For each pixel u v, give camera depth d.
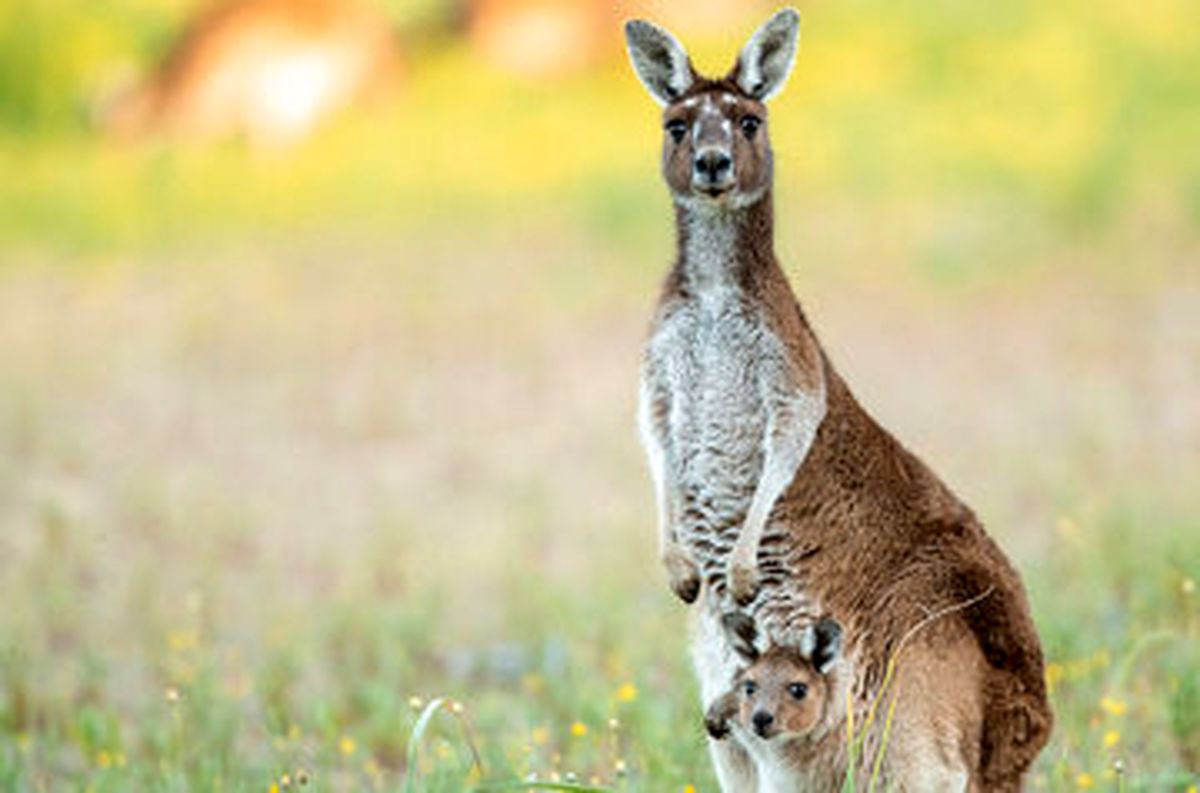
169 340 26.61
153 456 21.80
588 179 33.91
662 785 11.41
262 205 34.03
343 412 23.38
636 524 18.53
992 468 19.30
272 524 19.48
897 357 24.23
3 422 22.75
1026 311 26.16
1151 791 11.19
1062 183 31.00
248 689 14.45
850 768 9.60
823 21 41.25
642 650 14.77
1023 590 10.74
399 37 41.50
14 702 14.19
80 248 31.80
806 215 31.36
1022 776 10.36
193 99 38.19
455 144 36.81
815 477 10.70
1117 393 22.05
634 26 11.59
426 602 16.41
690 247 10.97
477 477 20.88
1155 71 38.31
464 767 11.62
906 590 10.41
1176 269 27.66
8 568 17.67
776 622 10.77
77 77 40.47
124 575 17.62
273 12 38.62
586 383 24.27
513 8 40.44
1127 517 16.59
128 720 14.15
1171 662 13.35
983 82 38.34
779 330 10.76
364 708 14.27
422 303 28.05
